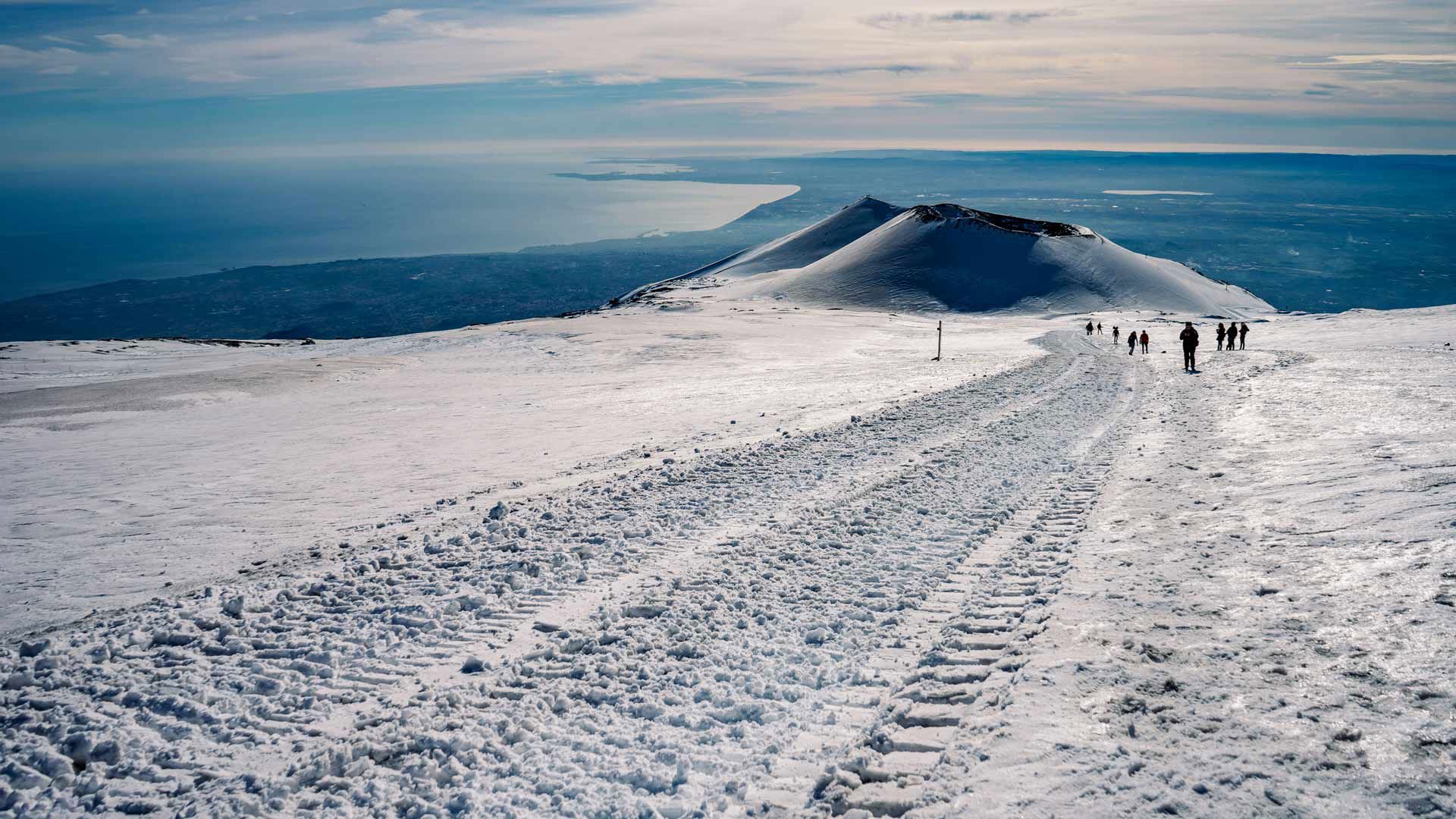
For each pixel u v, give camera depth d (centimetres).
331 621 727
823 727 490
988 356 4247
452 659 631
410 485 1545
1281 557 701
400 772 470
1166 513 916
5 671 645
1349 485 910
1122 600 645
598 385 3409
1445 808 341
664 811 416
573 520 1052
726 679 568
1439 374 1955
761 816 405
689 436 1839
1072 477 1168
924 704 505
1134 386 2392
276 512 1373
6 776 490
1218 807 363
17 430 2642
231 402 3253
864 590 734
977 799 391
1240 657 514
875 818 396
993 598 687
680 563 847
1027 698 488
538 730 509
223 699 573
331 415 2767
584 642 646
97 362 5384
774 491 1166
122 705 576
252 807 439
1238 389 2041
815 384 3045
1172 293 11750
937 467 1287
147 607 798
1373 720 420
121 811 448
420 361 4822
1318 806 356
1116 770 402
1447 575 593
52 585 987
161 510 1433
